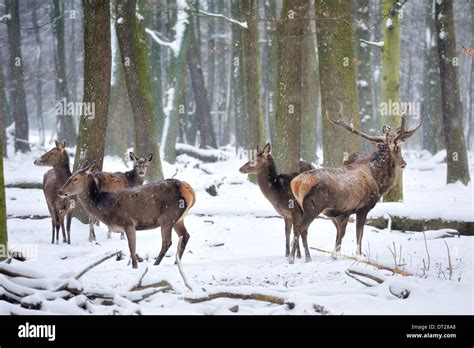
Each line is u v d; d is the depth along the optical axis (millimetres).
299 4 18469
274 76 31062
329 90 18297
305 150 27297
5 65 43719
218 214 17875
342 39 18219
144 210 11984
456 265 10727
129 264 12195
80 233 15750
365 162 13305
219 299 8227
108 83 16594
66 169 14664
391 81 21719
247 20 24719
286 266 11250
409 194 20891
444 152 33812
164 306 8016
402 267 9828
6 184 22547
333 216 12430
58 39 36344
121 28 20422
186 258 13281
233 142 53469
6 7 34219
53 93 56781
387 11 21734
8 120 40688
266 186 13055
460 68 49594
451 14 21281
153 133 20891
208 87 48719
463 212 14875
